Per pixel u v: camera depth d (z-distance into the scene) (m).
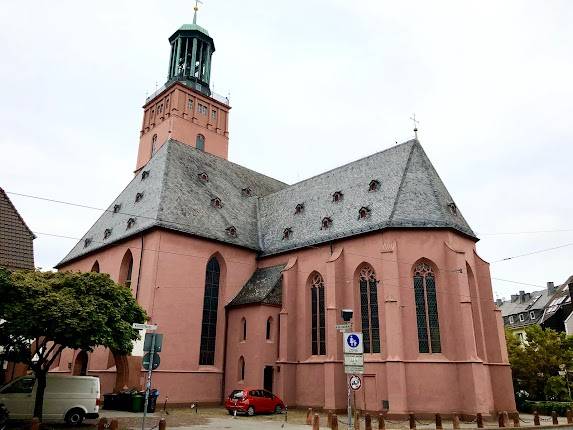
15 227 26.98
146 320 23.69
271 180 52.97
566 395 38.00
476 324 32.72
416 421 27.56
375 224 33.34
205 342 35.22
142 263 34.22
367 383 30.64
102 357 32.94
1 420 19.11
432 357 29.83
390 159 37.62
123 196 43.72
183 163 42.00
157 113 55.03
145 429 21.03
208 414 28.83
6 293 19.05
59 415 22.03
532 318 74.81
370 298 32.78
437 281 31.47
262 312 34.22
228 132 57.19
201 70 57.28
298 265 37.19
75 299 19.97
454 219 33.78
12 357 20.28
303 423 25.12
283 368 33.25
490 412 30.28
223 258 37.97
